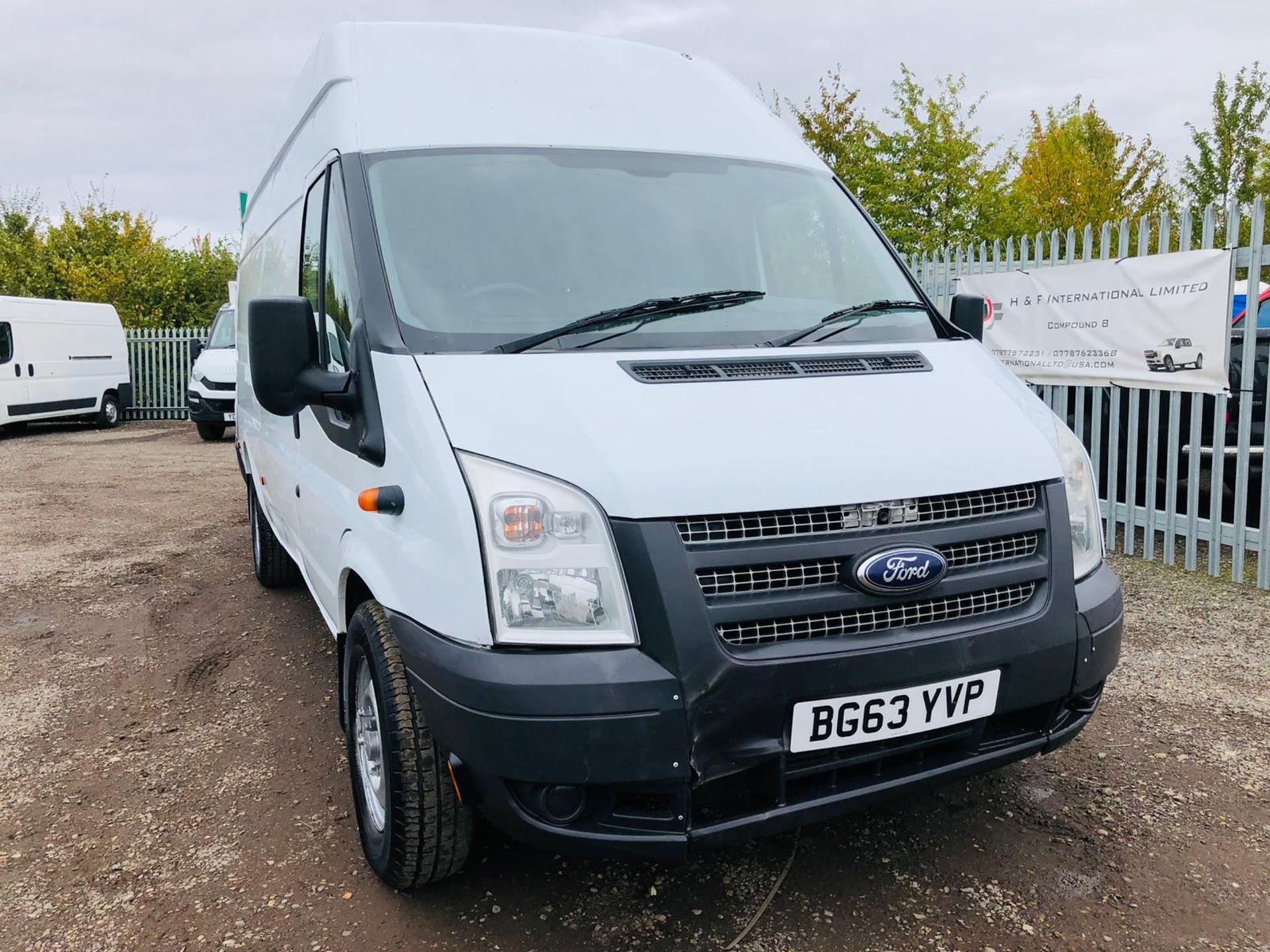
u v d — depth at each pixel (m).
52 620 6.12
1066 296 7.14
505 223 3.38
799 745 2.54
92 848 3.44
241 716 4.58
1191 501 6.40
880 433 2.79
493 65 3.92
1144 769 3.79
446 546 2.58
